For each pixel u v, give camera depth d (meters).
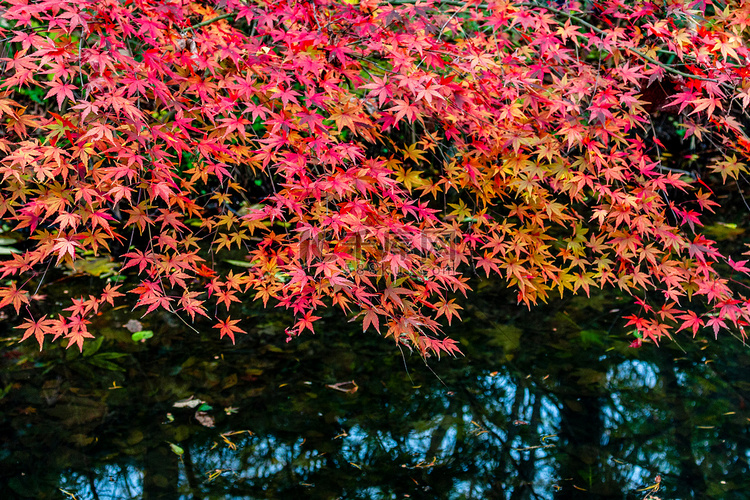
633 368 3.15
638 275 2.24
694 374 3.11
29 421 2.66
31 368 3.02
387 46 1.98
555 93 2.09
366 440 2.64
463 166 2.31
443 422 2.77
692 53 2.04
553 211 2.17
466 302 3.73
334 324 3.52
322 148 1.73
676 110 2.47
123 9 1.77
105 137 1.64
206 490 2.33
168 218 1.96
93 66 1.59
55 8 1.60
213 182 4.48
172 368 3.07
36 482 2.33
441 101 1.83
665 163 5.18
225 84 1.90
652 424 2.76
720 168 2.37
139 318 3.48
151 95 2.01
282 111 1.73
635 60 2.43
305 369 3.10
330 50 1.88
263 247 2.20
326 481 2.41
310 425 2.73
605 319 3.56
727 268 4.02
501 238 2.21
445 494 2.36
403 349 3.29
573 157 2.40
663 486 2.40
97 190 1.71
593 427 2.74
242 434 2.65
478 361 3.20
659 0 2.24
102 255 4.08
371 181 1.64
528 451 2.60
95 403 2.80
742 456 2.57
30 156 1.60
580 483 2.42
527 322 3.54
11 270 1.76
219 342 3.29
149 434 2.63
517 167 2.13
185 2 2.36
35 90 3.65
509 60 2.11
